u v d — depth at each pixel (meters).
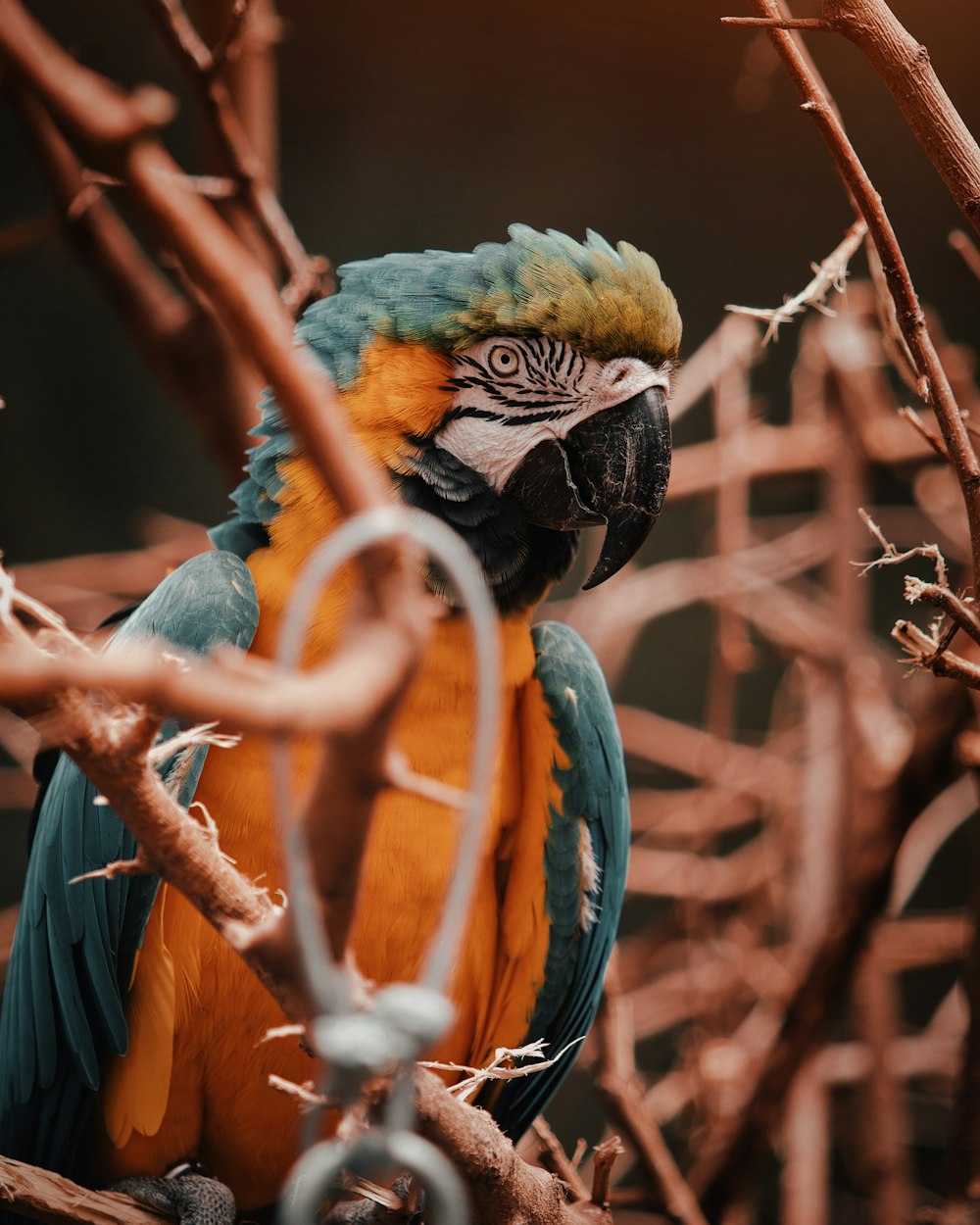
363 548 1.36
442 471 3.76
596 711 3.96
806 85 2.77
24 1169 3.13
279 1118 3.74
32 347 9.80
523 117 9.86
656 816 8.51
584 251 3.88
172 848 1.93
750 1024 6.00
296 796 3.38
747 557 6.39
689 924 5.86
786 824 6.34
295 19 9.49
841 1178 8.42
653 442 3.89
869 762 5.72
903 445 6.40
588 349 3.81
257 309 1.36
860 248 9.78
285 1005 1.92
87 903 3.54
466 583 1.53
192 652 3.40
